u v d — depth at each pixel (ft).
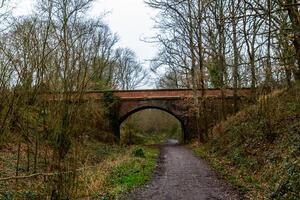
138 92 138.21
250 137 67.56
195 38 101.55
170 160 81.92
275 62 41.98
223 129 93.25
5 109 27.43
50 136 25.73
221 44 63.77
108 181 50.31
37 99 26.53
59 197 25.25
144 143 171.22
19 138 29.89
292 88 67.72
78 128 26.66
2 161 45.65
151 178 56.80
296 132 51.78
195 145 114.62
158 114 221.87
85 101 27.58
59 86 25.55
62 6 34.76
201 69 103.14
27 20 34.27
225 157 71.46
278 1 31.71
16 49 27.37
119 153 91.45
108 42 131.13
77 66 26.13
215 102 113.80
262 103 65.67
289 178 36.73
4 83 27.50
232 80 89.71
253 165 53.98
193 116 134.31
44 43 26.05
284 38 34.99
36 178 32.73
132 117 165.68
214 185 49.49
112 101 126.41
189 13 89.04
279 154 49.44
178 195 44.29
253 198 39.52
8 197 33.71
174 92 137.90
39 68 26.21
